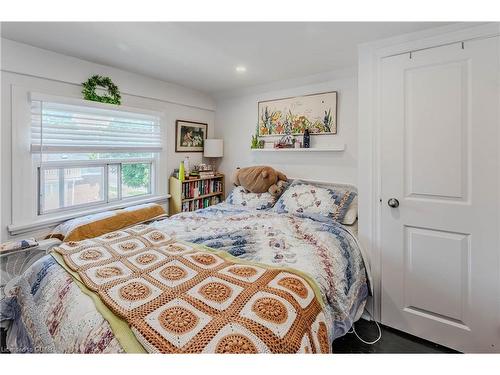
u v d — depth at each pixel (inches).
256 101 137.1
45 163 90.0
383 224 76.7
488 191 61.4
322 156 116.8
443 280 67.9
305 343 37.7
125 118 111.7
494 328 61.8
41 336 44.4
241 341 33.5
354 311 68.6
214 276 48.1
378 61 75.3
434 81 66.9
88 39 77.7
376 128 76.6
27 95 82.7
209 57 91.4
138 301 39.9
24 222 84.1
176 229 82.7
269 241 71.9
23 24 69.2
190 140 141.2
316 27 69.1
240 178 126.3
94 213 102.1
